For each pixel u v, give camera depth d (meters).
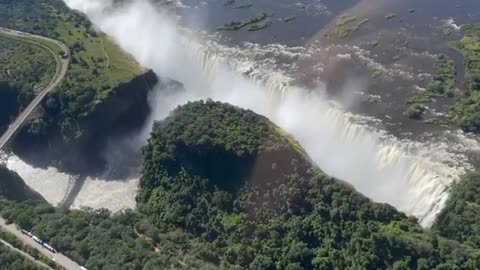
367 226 149.62
